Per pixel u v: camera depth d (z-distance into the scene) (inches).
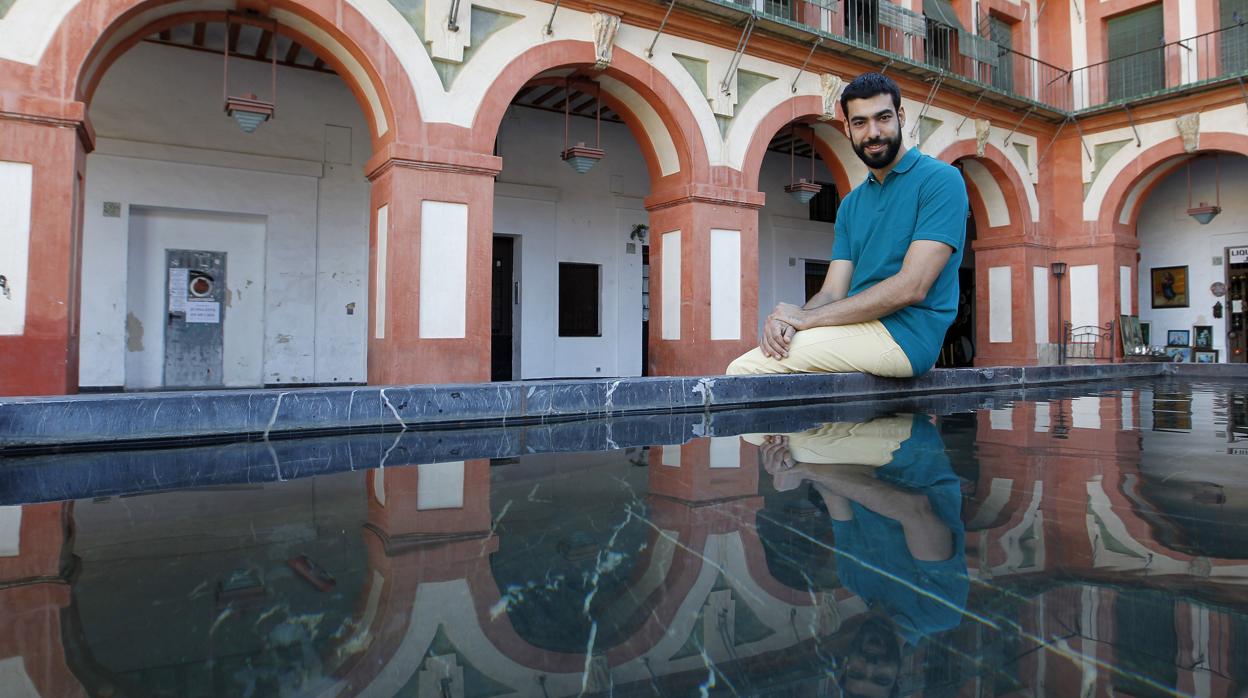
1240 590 27.6
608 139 496.1
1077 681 19.5
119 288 353.7
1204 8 498.0
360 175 411.2
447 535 38.8
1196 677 19.6
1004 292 538.6
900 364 134.3
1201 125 487.2
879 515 41.8
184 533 40.0
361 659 22.0
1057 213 554.6
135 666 21.5
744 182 370.0
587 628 24.8
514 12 303.6
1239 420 101.1
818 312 134.5
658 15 338.0
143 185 358.0
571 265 489.7
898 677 19.7
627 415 117.6
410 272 277.6
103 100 347.9
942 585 28.6
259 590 29.5
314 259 398.9
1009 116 510.9
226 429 89.1
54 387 218.8
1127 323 523.5
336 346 404.5
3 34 215.0
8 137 214.2
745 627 24.3
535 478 57.7
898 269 128.0
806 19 415.2
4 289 213.0
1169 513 41.4
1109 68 550.9
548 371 472.7
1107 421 101.0
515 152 462.9
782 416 113.0
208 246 382.6
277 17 266.8
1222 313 579.2
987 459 64.0
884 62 416.8
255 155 381.7
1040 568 30.6
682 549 34.9
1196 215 523.8
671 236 366.0
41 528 41.4
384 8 274.5
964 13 516.1
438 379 282.7
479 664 21.6
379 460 69.9
